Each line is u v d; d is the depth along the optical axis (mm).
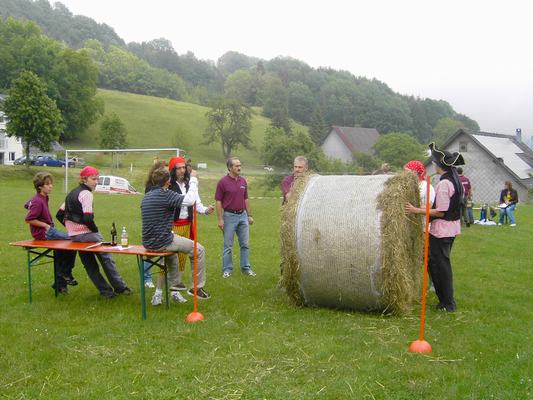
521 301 7535
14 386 4652
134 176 42000
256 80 130875
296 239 6672
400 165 57344
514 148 44438
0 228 14953
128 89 124875
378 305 6555
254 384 4641
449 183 6711
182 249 6945
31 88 48344
